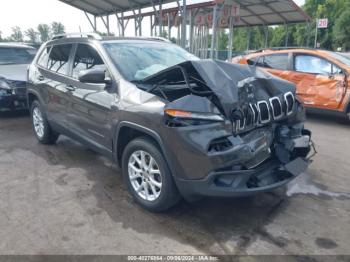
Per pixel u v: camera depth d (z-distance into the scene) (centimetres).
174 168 279
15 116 745
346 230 293
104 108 350
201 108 271
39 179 398
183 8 1066
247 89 303
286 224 302
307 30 1537
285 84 352
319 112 720
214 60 323
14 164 446
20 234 282
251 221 306
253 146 293
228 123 277
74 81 412
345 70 673
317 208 333
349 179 408
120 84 339
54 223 299
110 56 368
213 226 298
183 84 326
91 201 342
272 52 808
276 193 365
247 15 1482
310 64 732
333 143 568
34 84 509
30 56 850
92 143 392
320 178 410
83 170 427
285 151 320
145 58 391
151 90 314
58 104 450
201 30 1475
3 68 743
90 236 280
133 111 306
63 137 578
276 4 1291
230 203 339
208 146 262
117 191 366
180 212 321
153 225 298
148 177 315
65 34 467
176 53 440
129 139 348
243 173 272
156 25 1414
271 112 318
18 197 350
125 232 287
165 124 275
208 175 264
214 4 1162
